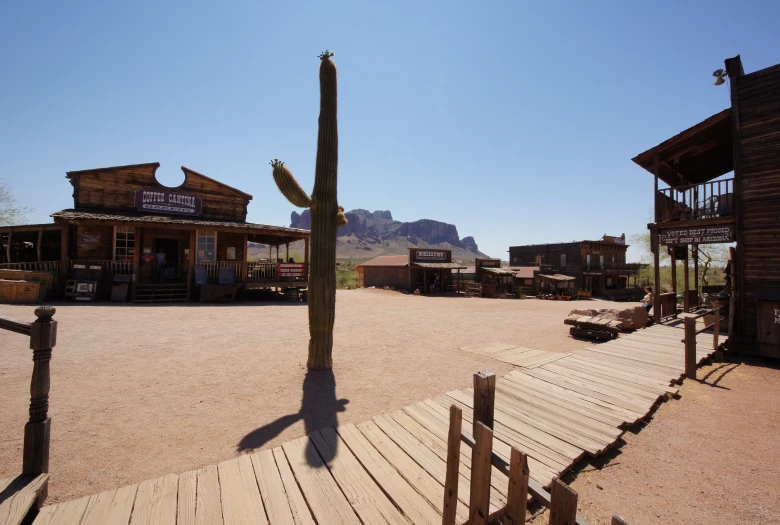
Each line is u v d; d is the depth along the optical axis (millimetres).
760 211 9602
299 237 20406
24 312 11555
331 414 5059
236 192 20859
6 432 4148
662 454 4254
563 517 1595
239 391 5867
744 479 3752
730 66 10328
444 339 10680
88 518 2785
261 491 3199
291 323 12266
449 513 2436
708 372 7520
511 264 51406
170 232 18797
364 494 3182
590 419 4891
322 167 7172
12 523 2344
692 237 11484
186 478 3367
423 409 5078
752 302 9523
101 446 4020
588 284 42812
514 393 5852
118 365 6930
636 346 9258
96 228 17219
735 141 10125
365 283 40906
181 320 11977
